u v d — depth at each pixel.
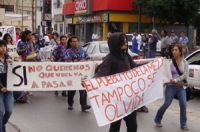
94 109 4.66
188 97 6.95
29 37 9.68
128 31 34.44
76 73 7.18
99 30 37.19
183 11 30.88
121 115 4.84
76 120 7.46
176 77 6.51
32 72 6.63
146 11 30.91
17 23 49.44
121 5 33.69
